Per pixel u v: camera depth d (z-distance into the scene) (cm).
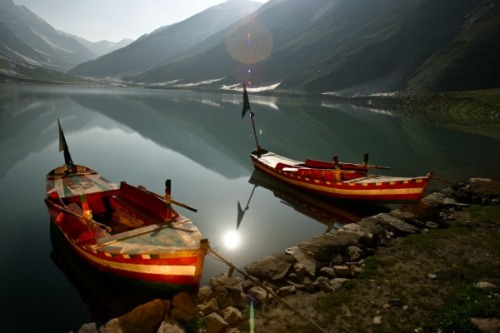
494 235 1200
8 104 6200
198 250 862
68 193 1378
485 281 901
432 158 3064
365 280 945
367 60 14162
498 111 5612
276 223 1573
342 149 3506
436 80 9519
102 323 888
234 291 878
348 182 1708
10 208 1653
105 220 1330
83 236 1025
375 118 6262
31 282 1059
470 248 1112
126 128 4269
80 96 9394
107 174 2334
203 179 2295
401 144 3762
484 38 10512
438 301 838
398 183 1552
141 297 977
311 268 990
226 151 3231
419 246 1134
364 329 758
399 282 930
